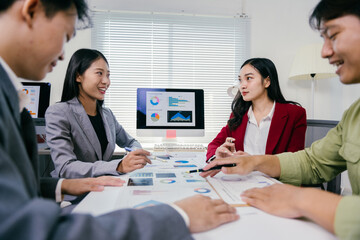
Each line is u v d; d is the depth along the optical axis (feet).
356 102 2.68
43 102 6.77
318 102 8.30
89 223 0.90
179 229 1.24
